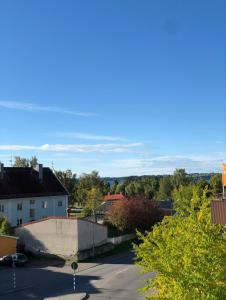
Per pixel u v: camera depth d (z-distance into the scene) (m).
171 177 149.25
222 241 12.87
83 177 120.12
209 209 14.68
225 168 49.72
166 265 13.03
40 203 75.31
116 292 34.59
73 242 50.59
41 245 52.38
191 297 11.80
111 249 56.03
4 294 35.81
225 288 11.66
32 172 78.44
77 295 33.97
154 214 65.19
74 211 96.69
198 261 12.19
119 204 65.56
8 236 49.22
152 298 13.28
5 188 71.44
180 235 14.70
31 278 41.72
